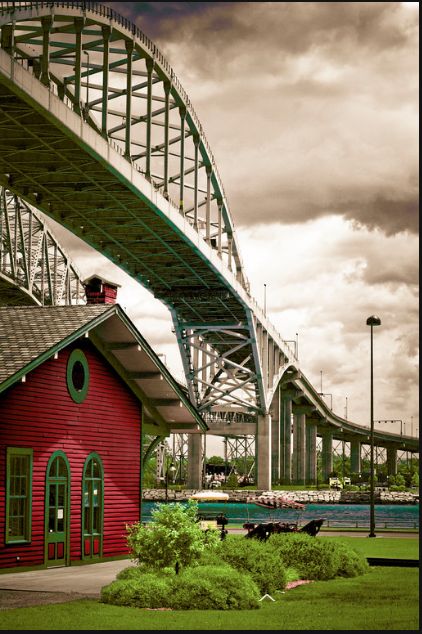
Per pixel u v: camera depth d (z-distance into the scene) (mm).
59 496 28547
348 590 22688
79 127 65438
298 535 26516
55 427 28438
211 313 134000
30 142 67500
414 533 50062
